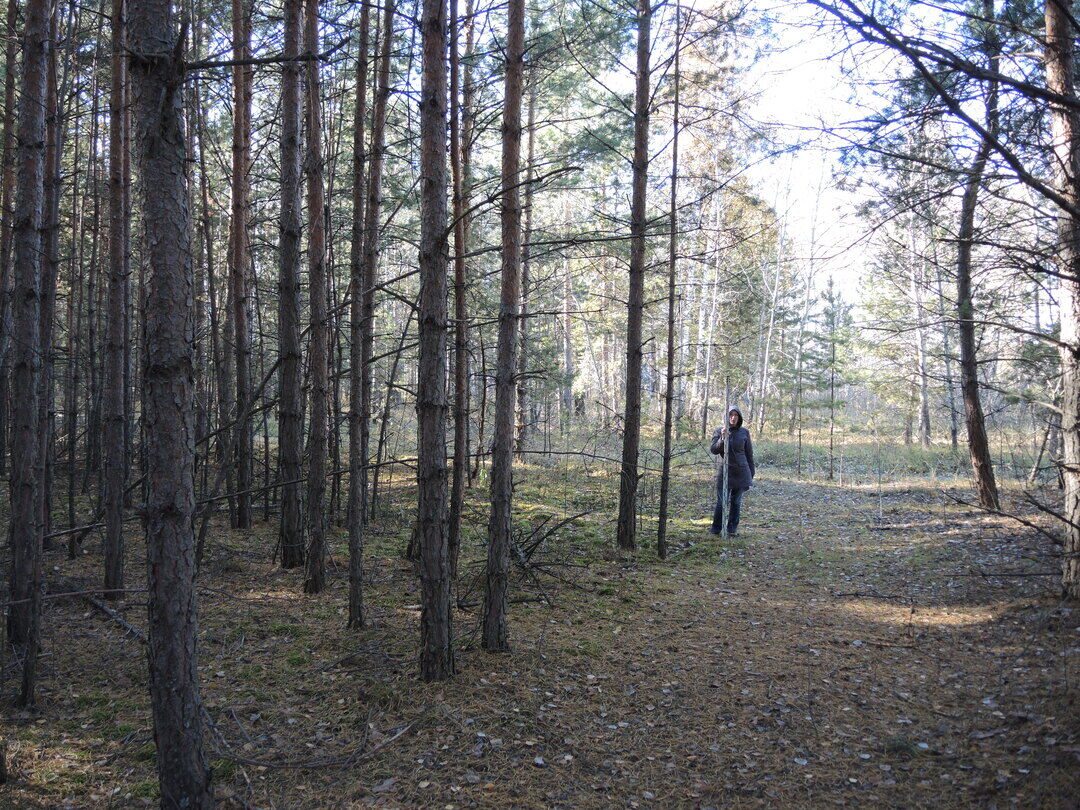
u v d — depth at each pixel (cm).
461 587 715
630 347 949
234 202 910
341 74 958
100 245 1159
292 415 768
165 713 280
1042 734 373
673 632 610
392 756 382
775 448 2516
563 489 1404
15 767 356
